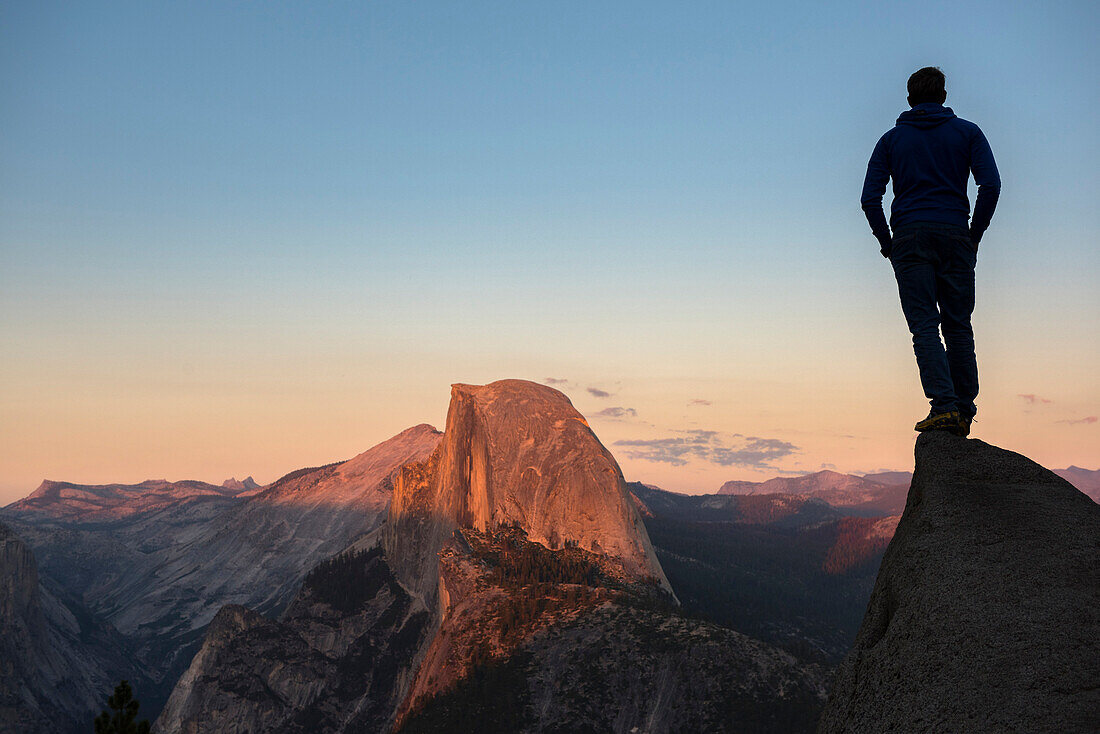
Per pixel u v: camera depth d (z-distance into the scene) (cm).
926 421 710
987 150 736
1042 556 514
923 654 502
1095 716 414
